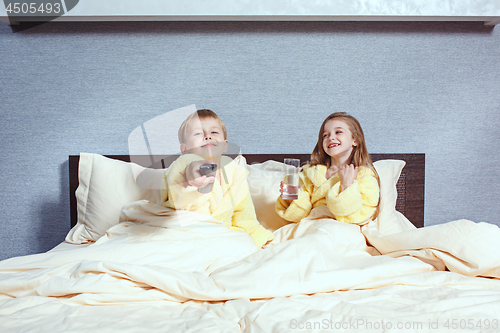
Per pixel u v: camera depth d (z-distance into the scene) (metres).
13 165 1.68
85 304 0.76
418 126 1.74
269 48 1.69
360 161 1.43
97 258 0.95
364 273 0.90
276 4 1.57
